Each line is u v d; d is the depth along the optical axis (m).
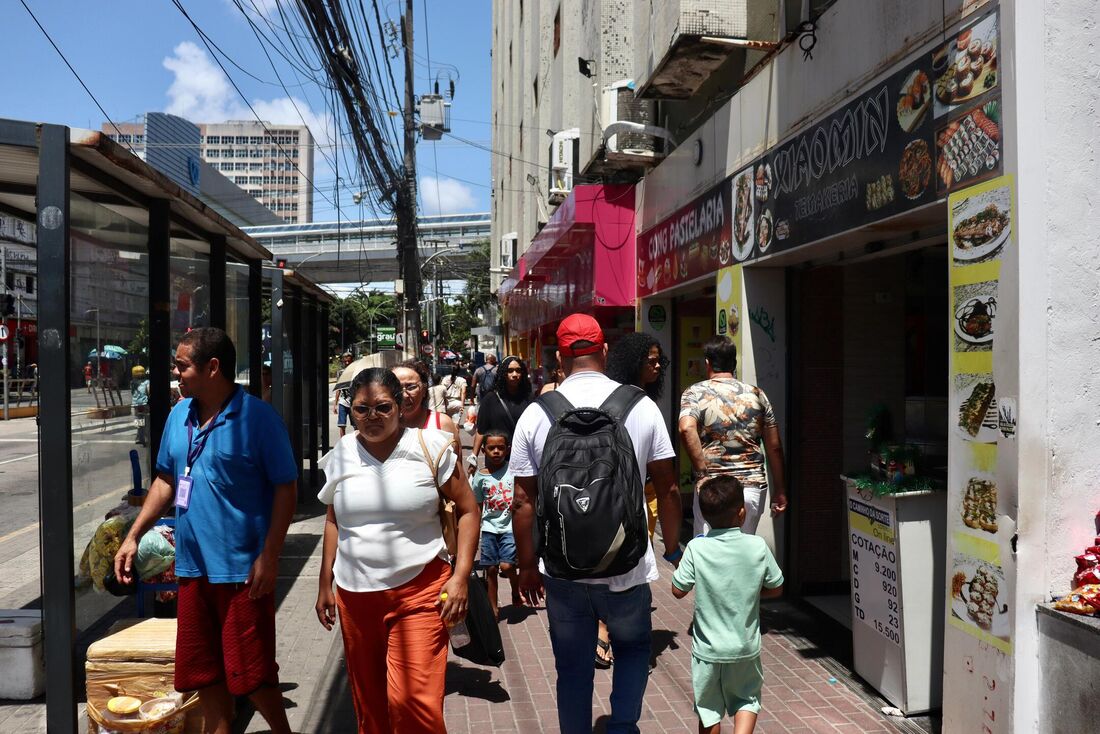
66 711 3.69
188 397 3.73
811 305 6.30
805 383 6.30
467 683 4.78
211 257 6.29
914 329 6.21
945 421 5.82
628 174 10.52
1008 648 3.31
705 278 7.24
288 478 3.59
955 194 3.65
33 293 34.00
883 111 4.27
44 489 3.67
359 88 8.51
